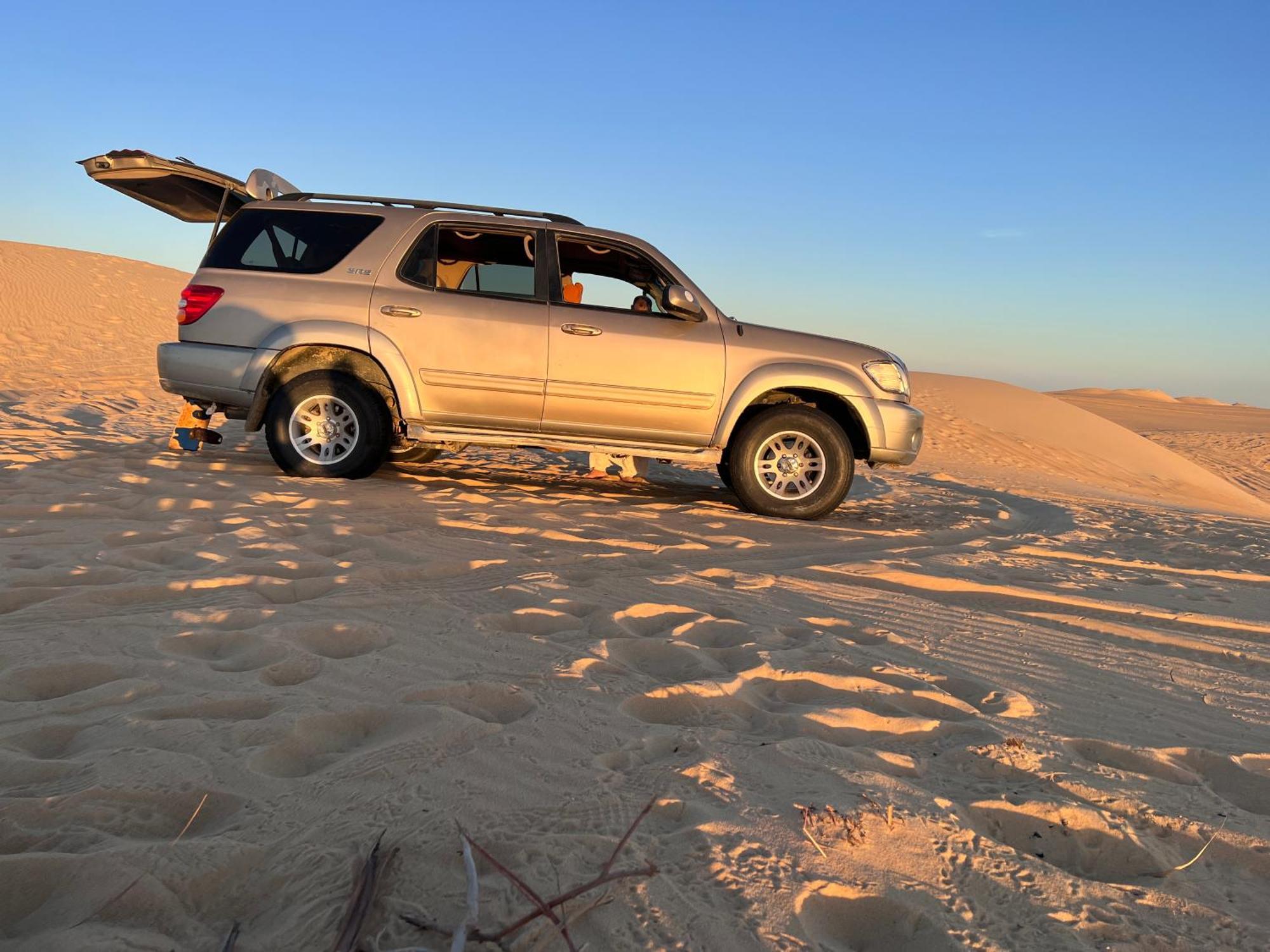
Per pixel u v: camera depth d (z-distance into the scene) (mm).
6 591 3396
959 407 22297
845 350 6793
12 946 1528
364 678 2811
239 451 8141
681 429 6613
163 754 2189
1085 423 22828
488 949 1527
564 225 6672
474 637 3254
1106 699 3164
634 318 6578
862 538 6152
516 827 1935
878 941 1705
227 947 1455
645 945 1573
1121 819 2184
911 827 2039
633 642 3318
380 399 6629
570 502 6578
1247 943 1741
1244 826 2205
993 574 5227
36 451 7172
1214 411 57531
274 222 6660
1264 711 3129
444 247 6664
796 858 1872
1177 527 8195
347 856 1807
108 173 6789
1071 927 1743
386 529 4996
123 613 3279
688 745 2436
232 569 3887
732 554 5254
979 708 2992
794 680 3070
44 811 1920
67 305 25062
